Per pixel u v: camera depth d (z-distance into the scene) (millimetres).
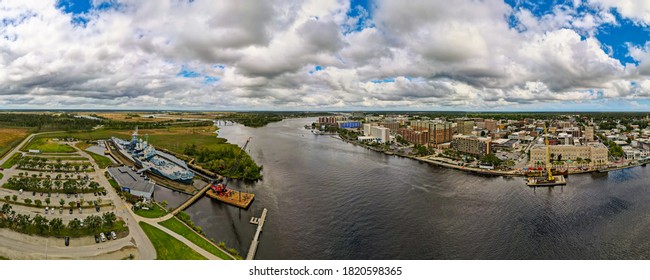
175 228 175125
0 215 174500
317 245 171000
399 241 176000
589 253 165625
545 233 186500
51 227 162375
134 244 151625
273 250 165375
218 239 175250
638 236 182750
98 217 165125
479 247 170875
